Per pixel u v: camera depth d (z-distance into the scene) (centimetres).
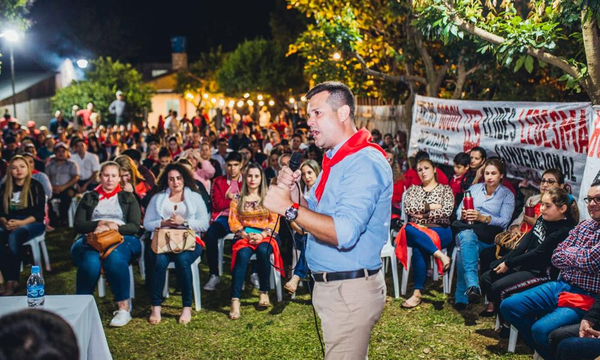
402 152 1179
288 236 762
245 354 504
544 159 668
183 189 621
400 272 736
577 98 930
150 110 3144
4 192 679
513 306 454
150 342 532
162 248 573
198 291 615
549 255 482
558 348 394
